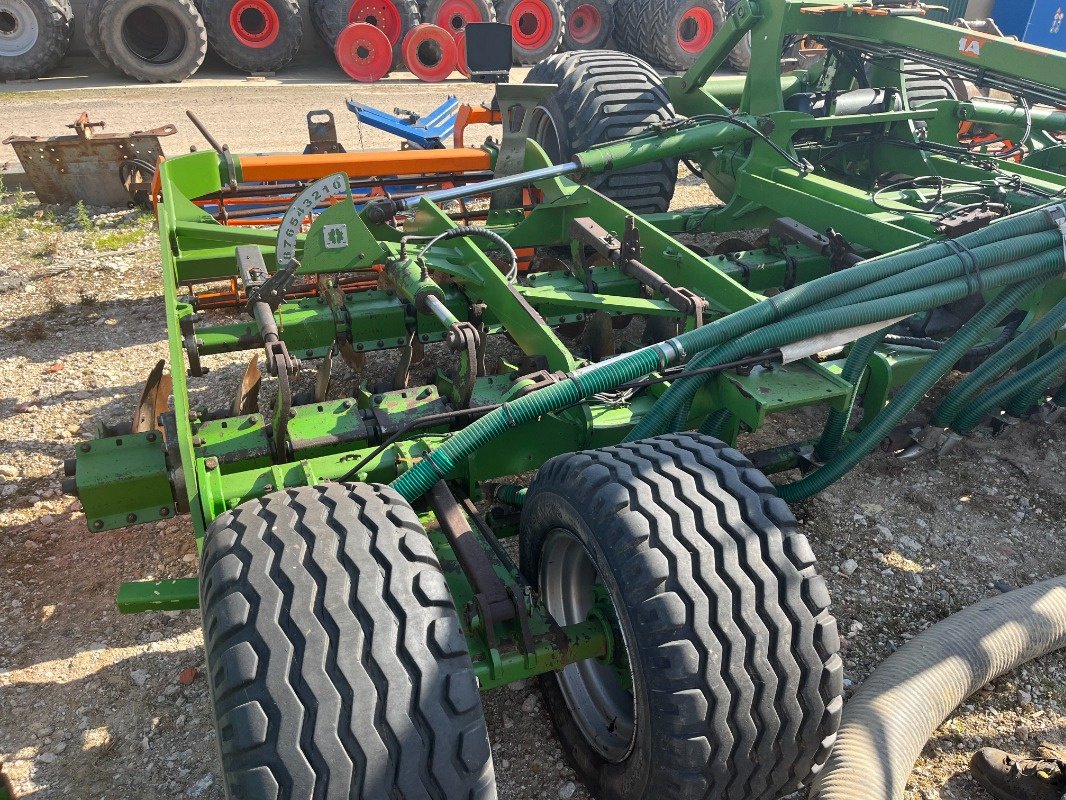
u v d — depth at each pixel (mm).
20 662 3383
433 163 5852
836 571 3975
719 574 2244
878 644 3566
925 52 5480
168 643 3498
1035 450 4922
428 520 3137
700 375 3143
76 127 8258
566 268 5398
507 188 5957
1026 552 4156
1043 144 7113
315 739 1889
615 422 3328
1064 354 4320
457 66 16141
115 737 3088
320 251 3734
